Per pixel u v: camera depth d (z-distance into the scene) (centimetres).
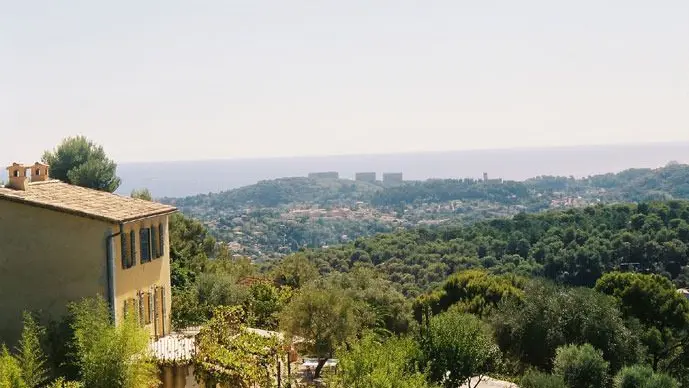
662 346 3775
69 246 2109
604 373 2802
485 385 3084
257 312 3391
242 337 1955
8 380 1517
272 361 1930
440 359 2505
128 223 2253
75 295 2105
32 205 2094
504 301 3716
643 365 3145
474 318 2888
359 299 4422
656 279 4266
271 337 2055
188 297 3095
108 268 2109
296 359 2528
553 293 3472
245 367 1850
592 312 3306
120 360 1702
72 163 4909
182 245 4772
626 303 4012
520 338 3381
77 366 1870
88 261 2105
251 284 4309
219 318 2062
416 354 2408
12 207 2106
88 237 2108
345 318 2662
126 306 2222
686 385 3438
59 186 2447
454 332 2595
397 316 4450
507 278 4928
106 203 2353
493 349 3070
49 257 2109
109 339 1706
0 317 2117
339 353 1912
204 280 3572
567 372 2812
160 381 1952
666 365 3788
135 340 1741
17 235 2112
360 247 11419
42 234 2109
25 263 2111
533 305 3422
